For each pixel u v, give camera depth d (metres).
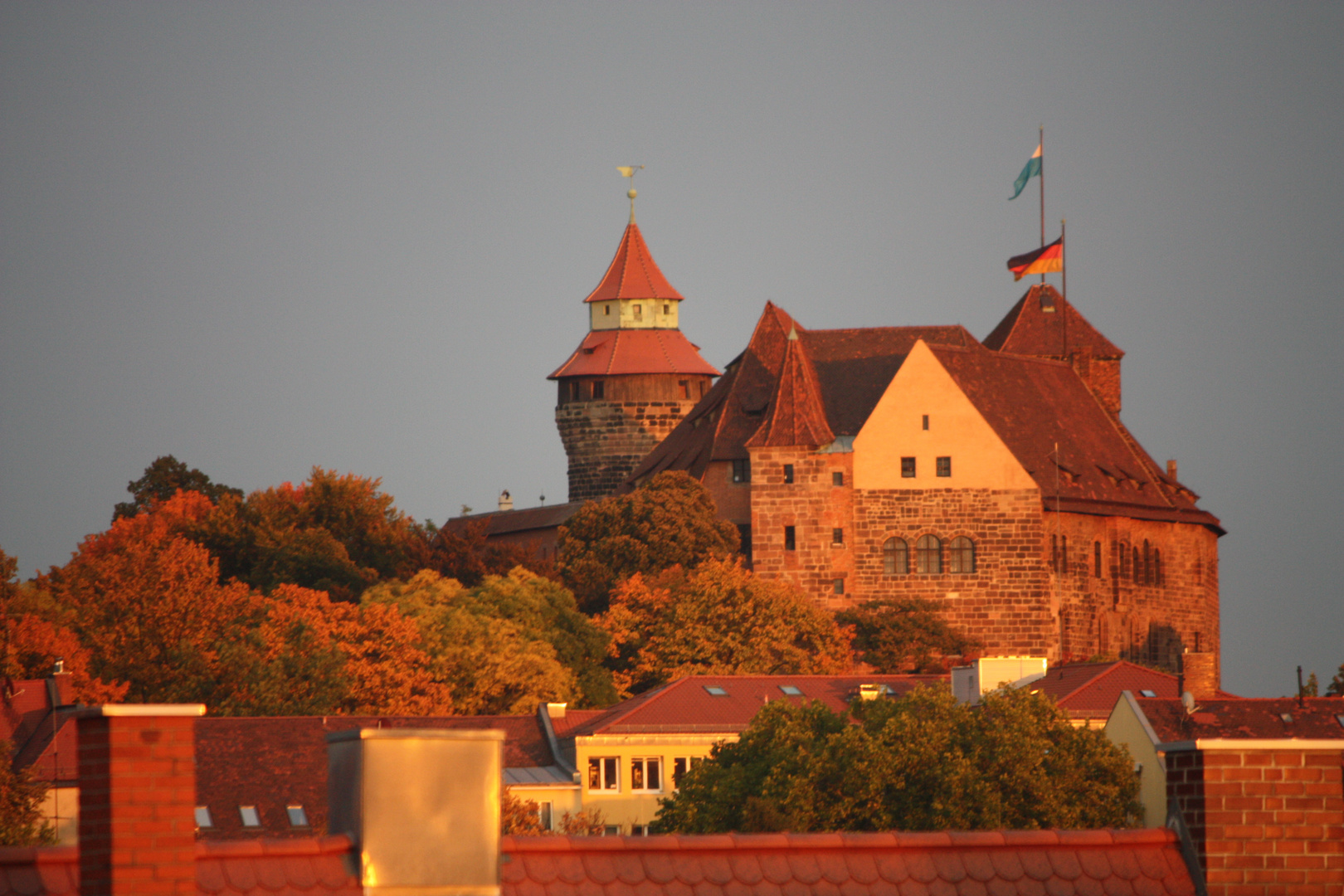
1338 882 78.00
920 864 78.38
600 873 76.06
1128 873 78.88
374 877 72.88
